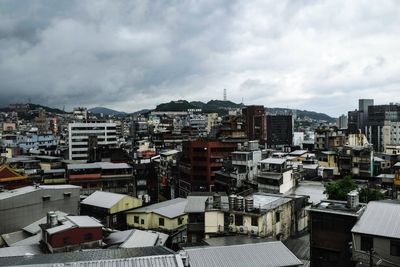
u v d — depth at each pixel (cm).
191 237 4650
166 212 6091
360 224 3275
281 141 19438
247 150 8369
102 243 4722
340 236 3641
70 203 6350
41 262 2603
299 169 8181
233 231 4366
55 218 4747
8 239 5400
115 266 2522
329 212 3694
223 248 3212
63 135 19812
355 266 3388
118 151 11588
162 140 16675
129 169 9044
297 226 5269
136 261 2583
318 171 8662
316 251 3781
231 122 12369
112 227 6400
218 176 8725
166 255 2667
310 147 14762
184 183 10300
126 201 6694
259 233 4231
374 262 3128
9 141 15862
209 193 5734
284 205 4878
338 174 9225
